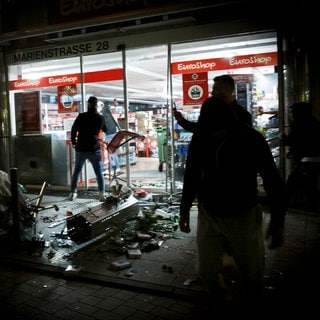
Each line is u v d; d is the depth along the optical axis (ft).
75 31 26.11
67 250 15.66
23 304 11.50
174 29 23.99
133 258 14.56
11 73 30.22
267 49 23.35
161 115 49.26
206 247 8.64
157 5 22.54
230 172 8.22
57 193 27.78
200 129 8.53
